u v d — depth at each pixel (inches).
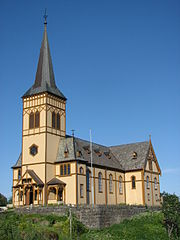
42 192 2866.6
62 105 3250.5
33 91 3154.5
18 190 2960.1
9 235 1681.8
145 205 3255.4
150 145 3892.7
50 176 2947.8
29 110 3132.4
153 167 3860.7
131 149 3919.8
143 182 3580.2
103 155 3582.7
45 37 3376.0
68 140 3085.6
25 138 3100.4
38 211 2384.4
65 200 2883.9
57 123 3149.6
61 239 1875.0
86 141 3550.7
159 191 3873.0
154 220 2588.6
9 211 2455.7
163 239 2256.4
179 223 2388.0
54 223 2162.9
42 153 2960.1
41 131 3011.8
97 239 2042.3
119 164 3742.6
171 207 2433.6
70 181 2896.2
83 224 2210.9
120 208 2605.8
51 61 3316.9
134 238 2175.2
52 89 3174.2
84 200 2923.2
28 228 1879.9
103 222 2368.4
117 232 2255.2
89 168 3117.6
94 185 3147.1
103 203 3228.3
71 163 2925.7
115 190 3474.4
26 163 3041.3
